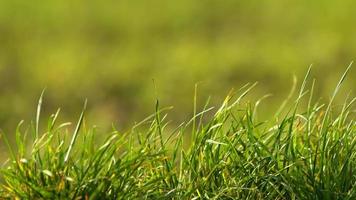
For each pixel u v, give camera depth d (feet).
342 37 113.60
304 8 126.62
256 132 43.80
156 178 40.91
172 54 108.68
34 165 40.14
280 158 41.75
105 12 127.44
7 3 129.49
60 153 40.01
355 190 40.04
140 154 40.42
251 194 40.73
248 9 127.54
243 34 117.08
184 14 125.90
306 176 40.57
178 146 42.29
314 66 99.96
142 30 120.06
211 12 126.52
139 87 95.71
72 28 121.08
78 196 39.24
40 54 109.19
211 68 100.37
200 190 40.91
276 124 44.19
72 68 101.86
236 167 41.37
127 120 86.17
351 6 125.90
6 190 40.63
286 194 40.73
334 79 91.86
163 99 89.76
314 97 85.92
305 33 115.96
